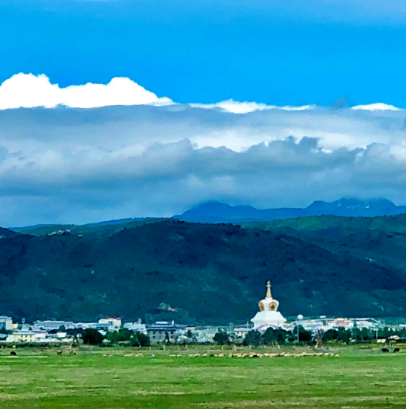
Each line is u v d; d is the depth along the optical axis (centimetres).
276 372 17300
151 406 11188
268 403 11450
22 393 13075
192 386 14075
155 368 18788
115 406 11238
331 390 13262
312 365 19662
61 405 11350
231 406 11138
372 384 14288
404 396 12312
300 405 11206
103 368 19025
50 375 16700
